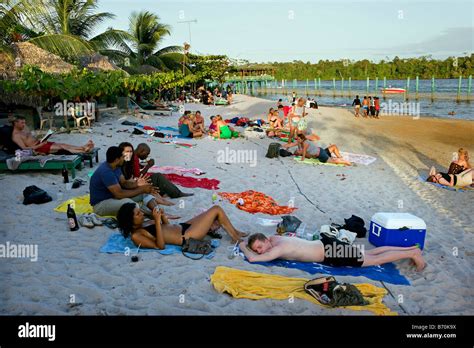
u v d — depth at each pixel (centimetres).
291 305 457
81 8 2530
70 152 963
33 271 502
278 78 13925
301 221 745
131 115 2073
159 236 564
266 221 726
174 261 543
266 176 1080
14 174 902
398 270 573
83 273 502
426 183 1095
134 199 694
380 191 1000
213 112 2916
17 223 648
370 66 12812
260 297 466
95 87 1603
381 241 630
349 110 3425
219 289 475
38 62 1719
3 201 740
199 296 468
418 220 625
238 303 456
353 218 707
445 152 1580
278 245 561
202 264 541
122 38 2667
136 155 809
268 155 1312
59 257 541
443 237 716
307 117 2711
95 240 598
